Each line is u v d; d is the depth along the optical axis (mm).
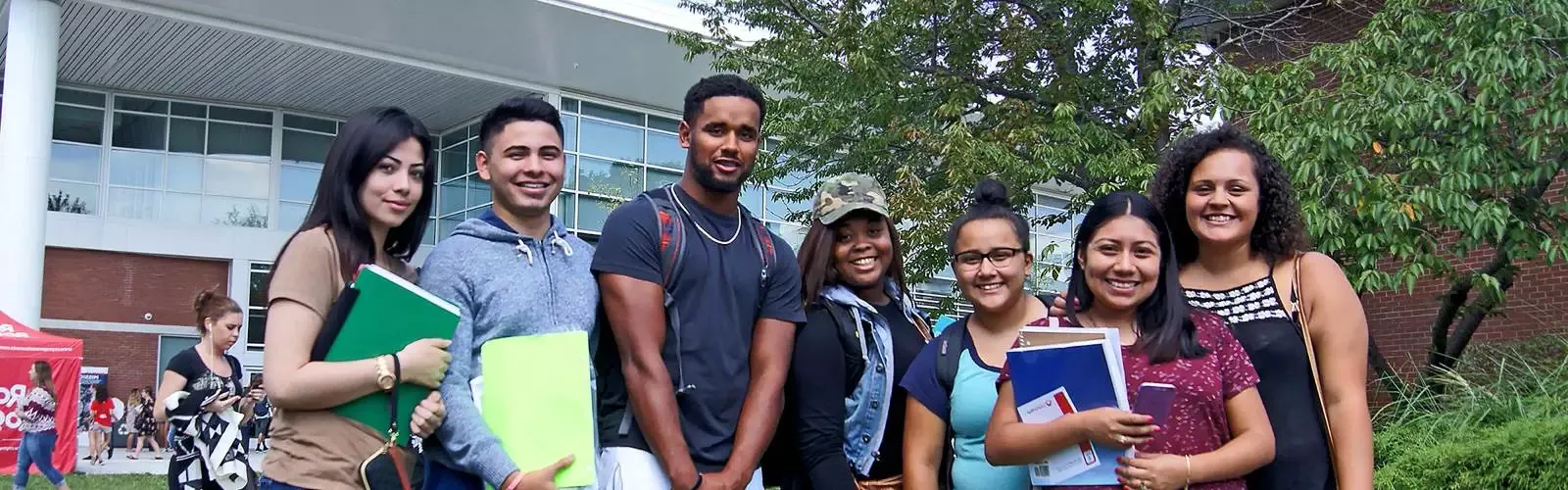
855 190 3820
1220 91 9234
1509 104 7965
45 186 19375
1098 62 11562
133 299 25047
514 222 3137
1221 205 3074
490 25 22719
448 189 27969
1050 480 2844
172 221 25453
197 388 5879
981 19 11383
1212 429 2811
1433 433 6832
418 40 22781
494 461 2758
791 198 14531
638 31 23594
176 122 25969
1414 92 8047
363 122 2920
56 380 12938
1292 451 2932
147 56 23062
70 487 11625
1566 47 8023
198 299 6086
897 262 4094
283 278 2740
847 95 11555
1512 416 6797
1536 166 8188
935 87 11555
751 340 3344
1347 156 7996
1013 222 3488
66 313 24203
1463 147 7926
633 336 3094
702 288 3223
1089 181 11297
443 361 2775
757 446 3182
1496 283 8445
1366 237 7848
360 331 2689
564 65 24297
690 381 3158
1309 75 9164
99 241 24531
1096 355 2742
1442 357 10047
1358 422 2893
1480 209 7828
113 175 25172
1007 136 10445
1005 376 3010
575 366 2863
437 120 27812
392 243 3156
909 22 11078
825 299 3697
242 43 22172
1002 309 3455
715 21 14109
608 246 3199
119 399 24516
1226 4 12289
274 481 2707
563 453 2797
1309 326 3027
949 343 3490
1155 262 2945
